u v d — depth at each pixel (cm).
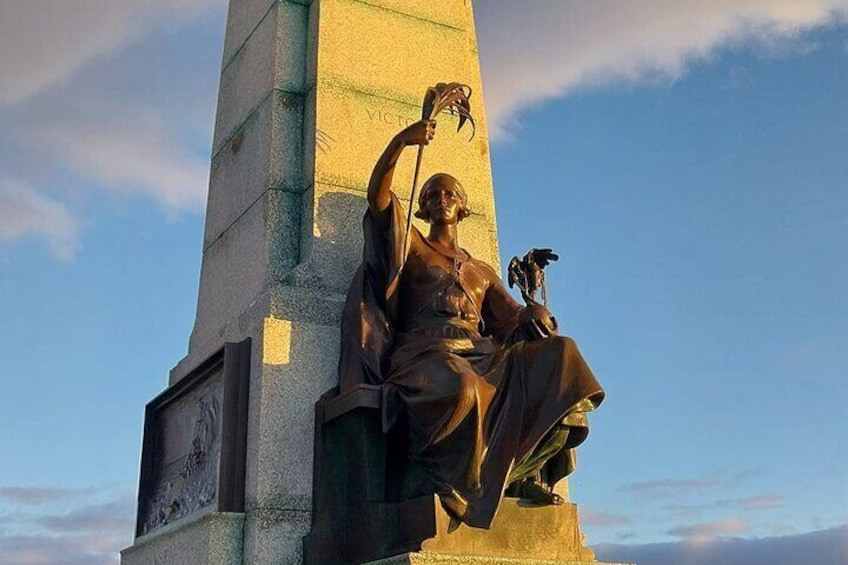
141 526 936
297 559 750
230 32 1077
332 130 918
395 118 958
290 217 898
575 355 729
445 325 785
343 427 757
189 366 958
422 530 677
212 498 792
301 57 960
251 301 890
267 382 784
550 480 756
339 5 970
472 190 979
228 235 970
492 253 970
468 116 827
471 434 696
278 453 769
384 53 978
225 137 1025
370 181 807
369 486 725
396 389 734
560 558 711
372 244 816
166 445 930
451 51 1023
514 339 802
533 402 719
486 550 684
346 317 802
